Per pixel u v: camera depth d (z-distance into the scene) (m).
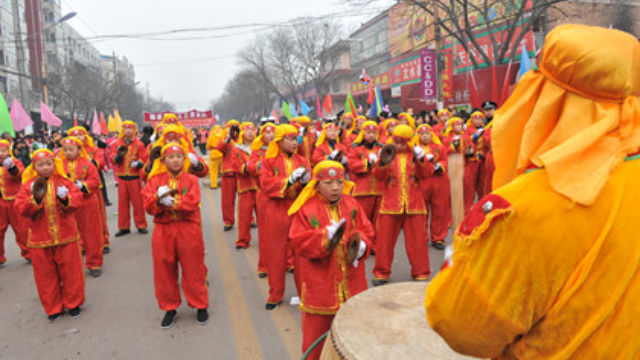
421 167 5.41
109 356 4.20
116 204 12.28
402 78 29.69
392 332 2.09
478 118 8.77
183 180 4.67
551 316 1.11
